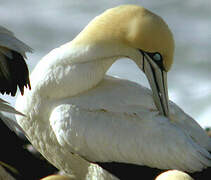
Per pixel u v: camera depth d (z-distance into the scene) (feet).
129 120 40.16
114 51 41.11
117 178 40.16
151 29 40.65
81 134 39.24
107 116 39.93
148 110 40.98
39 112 40.29
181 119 42.01
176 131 40.34
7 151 27.07
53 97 40.14
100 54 40.63
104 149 39.60
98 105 40.09
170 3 128.47
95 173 40.75
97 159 39.88
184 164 40.01
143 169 40.19
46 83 39.86
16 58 25.03
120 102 40.50
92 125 39.42
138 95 41.29
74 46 40.78
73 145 39.42
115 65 104.83
